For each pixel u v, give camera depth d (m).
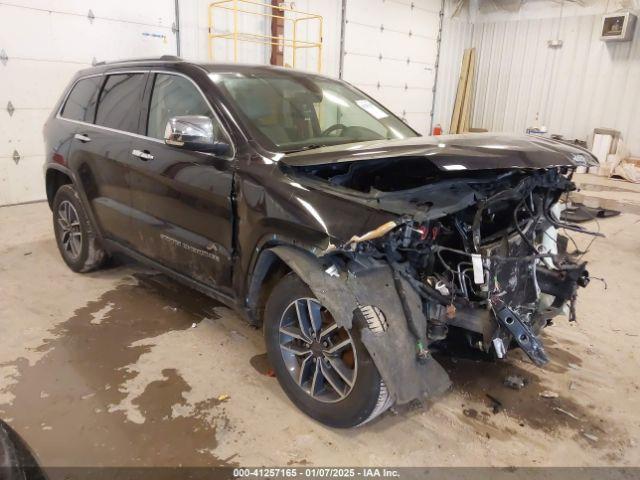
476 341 2.30
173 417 2.30
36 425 2.22
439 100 12.62
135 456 2.06
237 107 2.66
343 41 9.95
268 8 8.65
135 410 2.34
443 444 2.20
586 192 8.21
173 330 3.12
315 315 2.21
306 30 9.32
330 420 2.21
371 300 2.02
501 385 2.66
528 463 2.10
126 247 3.42
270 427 2.26
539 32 11.21
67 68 6.65
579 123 10.92
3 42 6.09
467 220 2.31
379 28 10.56
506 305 2.11
